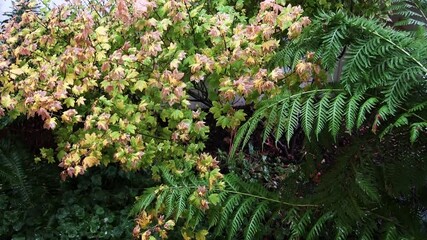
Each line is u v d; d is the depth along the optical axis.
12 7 2.54
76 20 2.03
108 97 2.00
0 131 2.28
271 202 1.90
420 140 1.71
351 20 1.68
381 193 1.82
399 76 1.56
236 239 2.12
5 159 2.10
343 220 1.75
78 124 2.08
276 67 1.80
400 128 1.66
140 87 1.83
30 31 2.13
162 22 1.90
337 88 1.71
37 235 2.13
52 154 2.10
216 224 2.04
